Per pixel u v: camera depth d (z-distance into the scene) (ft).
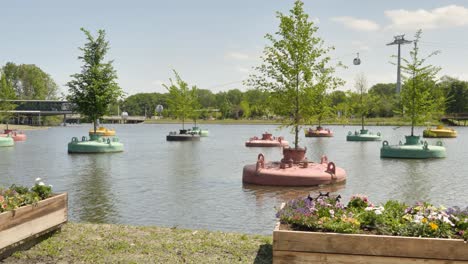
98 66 110.73
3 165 80.38
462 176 64.75
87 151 107.24
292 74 63.98
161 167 77.25
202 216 37.45
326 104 65.82
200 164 82.99
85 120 115.96
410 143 100.78
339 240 17.81
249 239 24.62
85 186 54.85
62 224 25.26
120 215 37.81
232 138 185.37
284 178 54.85
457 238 17.81
